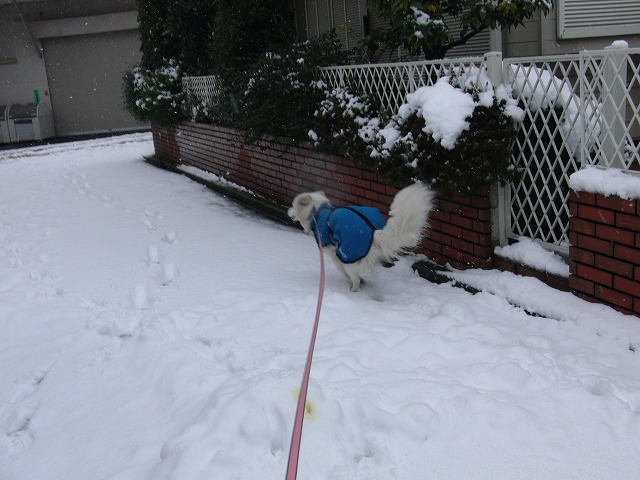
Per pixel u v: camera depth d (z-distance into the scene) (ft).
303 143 25.20
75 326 16.52
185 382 12.02
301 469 8.92
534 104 15.19
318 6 32.99
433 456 9.18
